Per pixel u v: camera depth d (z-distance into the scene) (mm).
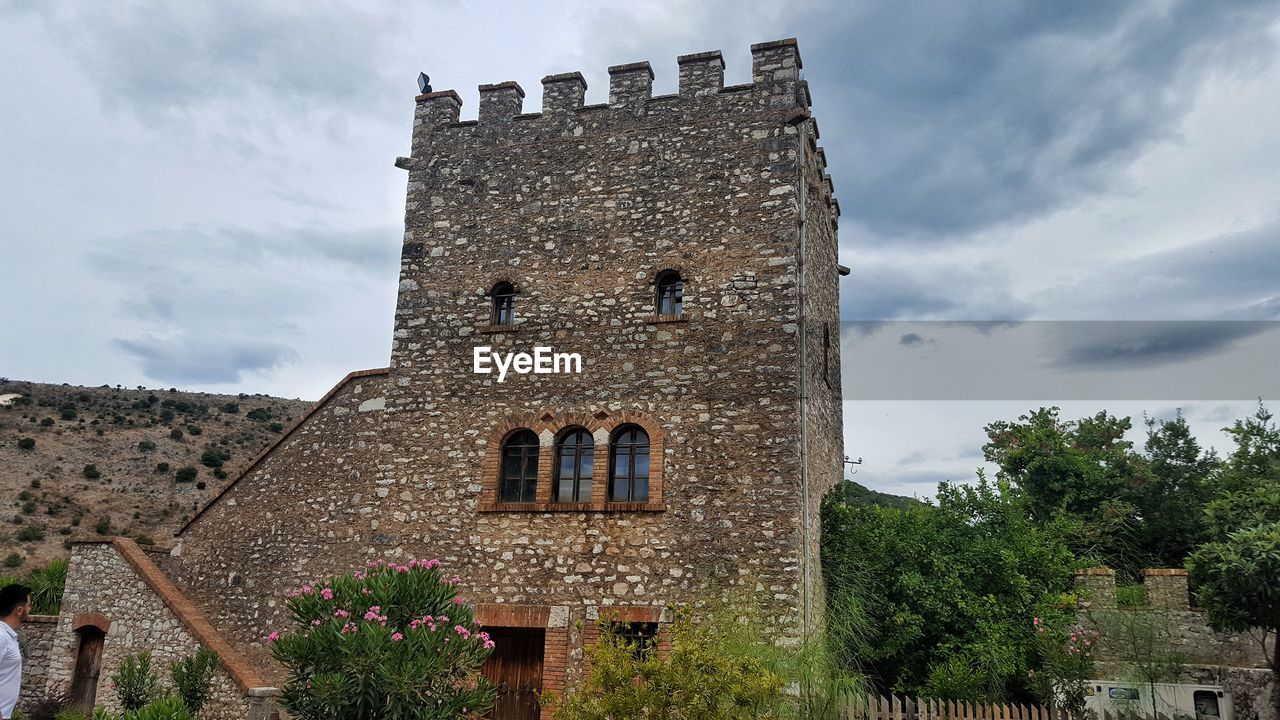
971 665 14086
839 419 18812
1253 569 12859
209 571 16172
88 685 15500
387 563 13531
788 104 15000
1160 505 26531
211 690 13695
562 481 14367
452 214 16328
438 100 17078
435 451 15047
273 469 16375
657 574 13266
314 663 10445
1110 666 15273
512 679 13602
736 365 13977
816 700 10930
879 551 15062
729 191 14875
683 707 8844
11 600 7660
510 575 13914
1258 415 25438
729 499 13344
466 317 15648
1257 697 14836
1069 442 29000
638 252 15047
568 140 16062
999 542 15609
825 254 18000
